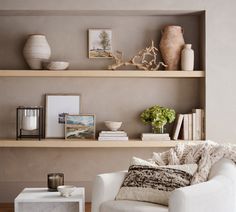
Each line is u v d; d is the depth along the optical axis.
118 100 4.68
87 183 4.69
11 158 4.66
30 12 4.46
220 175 3.06
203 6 4.40
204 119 4.47
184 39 4.69
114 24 4.65
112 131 4.46
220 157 3.23
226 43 4.42
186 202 2.72
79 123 4.57
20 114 4.66
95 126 4.65
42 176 4.68
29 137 4.60
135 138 4.66
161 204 3.05
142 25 4.66
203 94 4.50
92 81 4.67
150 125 4.68
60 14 4.57
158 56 4.68
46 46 4.52
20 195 3.38
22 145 4.38
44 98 4.66
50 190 3.53
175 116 4.66
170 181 3.08
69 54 4.64
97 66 4.65
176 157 3.39
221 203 2.95
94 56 4.63
